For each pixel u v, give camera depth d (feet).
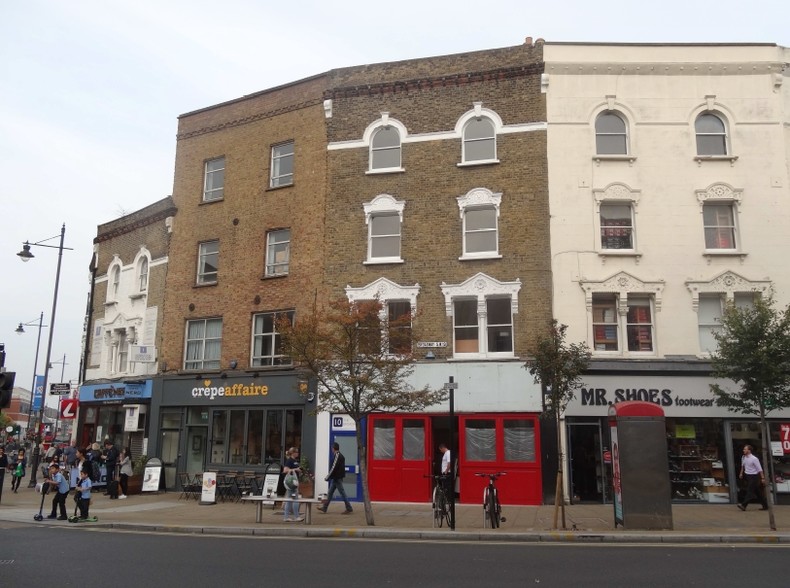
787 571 30.91
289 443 70.85
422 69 74.18
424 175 71.77
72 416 91.71
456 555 35.96
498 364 65.26
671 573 30.42
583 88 69.97
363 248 72.02
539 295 66.18
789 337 47.09
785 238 65.98
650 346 65.51
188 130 87.61
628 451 46.83
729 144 68.28
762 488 57.72
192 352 81.25
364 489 49.67
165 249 86.69
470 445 64.85
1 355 50.42
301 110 78.64
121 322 91.71
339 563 33.14
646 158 68.39
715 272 65.57
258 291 76.95
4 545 39.06
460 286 68.18
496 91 71.51
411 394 51.67
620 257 66.49
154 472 73.36
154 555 35.50
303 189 76.28
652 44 69.92
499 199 68.90
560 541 42.22
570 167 68.44
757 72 69.36
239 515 55.01
